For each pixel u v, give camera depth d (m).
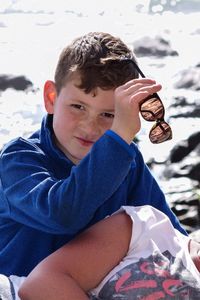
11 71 12.01
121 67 3.41
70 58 3.46
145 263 3.20
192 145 8.45
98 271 3.22
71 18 17.67
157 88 3.20
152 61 14.14
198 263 3.30
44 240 3.47
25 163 3.43
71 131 3.45
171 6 19.66
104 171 3.14
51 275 3.15
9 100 10.53
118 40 3.59
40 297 3.13
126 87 3.23
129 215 3.34
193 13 19.41
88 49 3.46
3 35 15.28
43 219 3.23
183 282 3.17
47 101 3.62
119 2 19.66
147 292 3.13
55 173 3.50
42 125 3.59
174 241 3.31
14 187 3.38
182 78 12.31
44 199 3.22
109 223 3.32
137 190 3.84
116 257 3.25
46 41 14.91
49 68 12.42
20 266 3.49
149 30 17.02
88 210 3.16
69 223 3.18
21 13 17.64
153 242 3.27
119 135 3.17
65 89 3.45
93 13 18.45
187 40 16.08
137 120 3.19
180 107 10.80
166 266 3.20
